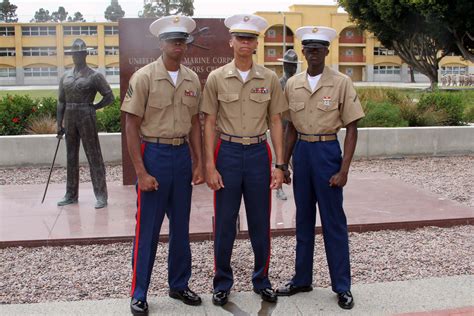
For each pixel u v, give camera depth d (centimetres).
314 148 390
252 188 387
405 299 408
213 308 394
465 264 487
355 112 379
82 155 962
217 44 789
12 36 5506
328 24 5444
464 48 3069
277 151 389
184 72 385
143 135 382
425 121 1193
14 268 482
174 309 392
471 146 1074
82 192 736
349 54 5694
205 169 388
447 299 408
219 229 392
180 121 380
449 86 3994
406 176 881
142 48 775
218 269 400
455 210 633
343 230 397
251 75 378
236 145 380
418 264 488
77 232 554
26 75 5566
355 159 1029
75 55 624
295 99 394
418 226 592
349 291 398
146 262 383
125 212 628
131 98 368
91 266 487
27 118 1093
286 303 402
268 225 399
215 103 385
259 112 381
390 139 1038
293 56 676
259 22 373
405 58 3431
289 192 721
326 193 391
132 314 384
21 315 383
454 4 2683
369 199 685
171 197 388
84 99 634
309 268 416
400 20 3009
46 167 956
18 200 691
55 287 442
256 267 410
